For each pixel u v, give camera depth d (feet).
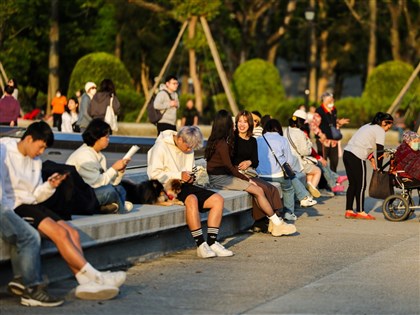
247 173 59.62
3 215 37.22
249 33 235.20
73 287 41.16
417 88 175.63
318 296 40.42
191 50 185.98
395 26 240.94
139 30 241.55
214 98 198.08
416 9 248.32
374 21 226.79
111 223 43.86
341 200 79.82
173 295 40.37
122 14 231.91
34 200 39.70
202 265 47.65
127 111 181.37
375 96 188.34
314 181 77.87
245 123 59.31
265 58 240.32
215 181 58.03
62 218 43.01
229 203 55.26
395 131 172.35
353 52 272.72
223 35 234.58
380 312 37.58
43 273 41.39
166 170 50.75
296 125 77.36
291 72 346.33
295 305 38.63
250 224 61.77
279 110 188.03
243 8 234.58
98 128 46.24
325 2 255.09
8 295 39.14
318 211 71.92
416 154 66.39
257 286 42.55
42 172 43.50
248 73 192.54
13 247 37.65
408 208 66.39
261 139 65.16
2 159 39.06
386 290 41.83
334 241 56.65
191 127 51.13
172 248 51.26
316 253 52.03
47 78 238.27
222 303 38.93
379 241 56.90
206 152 58.23
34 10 219.82
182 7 166.20
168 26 248.52
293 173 64.95
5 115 107.45
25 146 39.70
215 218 50.44
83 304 38.14
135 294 40.37
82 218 44.01
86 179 45.83
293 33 269.64
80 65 184.34
